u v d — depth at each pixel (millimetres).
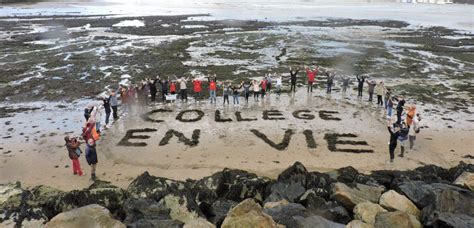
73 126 26281
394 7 170875
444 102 31938
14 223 13281
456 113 29188
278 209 14195
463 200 13852
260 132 25047
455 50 57125
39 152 22172
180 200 14820
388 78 40531
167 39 65938
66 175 19469
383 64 47062
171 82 33688
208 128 25766
